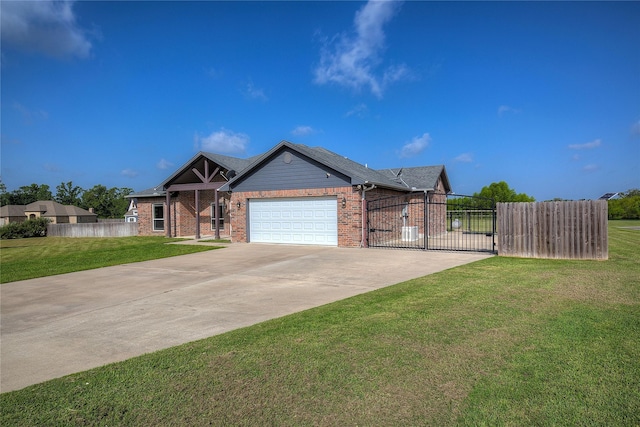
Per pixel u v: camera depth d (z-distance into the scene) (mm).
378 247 15461
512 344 4535
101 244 21500
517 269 9680
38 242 25828
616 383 3551
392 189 18344
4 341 5621
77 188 85250
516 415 3109
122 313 6918
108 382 3961
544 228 11930
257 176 18094
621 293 6891
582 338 4660
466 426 2994
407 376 3830
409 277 9148
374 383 3713
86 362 4691
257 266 11523
